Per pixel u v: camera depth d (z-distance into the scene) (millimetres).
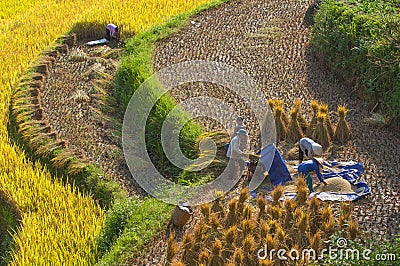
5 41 21656
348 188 12445
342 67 17094
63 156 15023
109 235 12188
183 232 11984
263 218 11680
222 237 11242
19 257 11805
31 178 14156
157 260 11320
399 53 15102
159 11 23531
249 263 10586
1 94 18062
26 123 16422
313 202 11391
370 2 18781
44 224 12555
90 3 25156
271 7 23703
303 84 17531
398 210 11719
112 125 16578
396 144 14156
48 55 20562
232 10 23562
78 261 11539
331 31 17828
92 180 14219
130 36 21797
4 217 13688
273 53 19656
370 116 15438
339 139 14461
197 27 22047
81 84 18922
